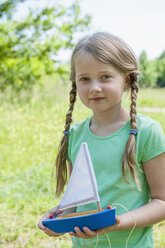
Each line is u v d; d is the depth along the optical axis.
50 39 8.02
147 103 11.69
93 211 1.24
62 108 9.05
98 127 1.48
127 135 1.39
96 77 1.31
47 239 3.17
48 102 10.33
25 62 8.00
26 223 3.46
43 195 4.21
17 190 4.44
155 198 1.34
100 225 1.14
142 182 1.37
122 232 1.35
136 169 1.34
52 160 5.68
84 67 1.31
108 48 1.32
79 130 1.57
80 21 7.83
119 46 1.36
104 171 1.38
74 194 1.23
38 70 8.40
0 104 9.82
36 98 10.79
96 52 1.29
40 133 7.09
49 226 1.24
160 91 19.53
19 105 9.91
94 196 1.17
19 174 5.04
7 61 8.00
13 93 10.07
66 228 1.20
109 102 1.32
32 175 4.86
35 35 8.03
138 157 1.35
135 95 1.42
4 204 3.98
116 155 1.37
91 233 1.15
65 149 1.61
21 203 4.00
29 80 9.48
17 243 3.14
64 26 7.88
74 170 1.24
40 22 7.92
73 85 1.61
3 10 7.62
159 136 1.36
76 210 1.49
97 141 1.44
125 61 1.36
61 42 7.98
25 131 7.36
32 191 4.34
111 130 1.43
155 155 1.33
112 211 1.12
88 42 1.34
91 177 1.19
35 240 3.17
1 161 5.70
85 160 1.21
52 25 7.98
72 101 1.63
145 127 1.37
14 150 6.16
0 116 8.61
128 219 1.25
